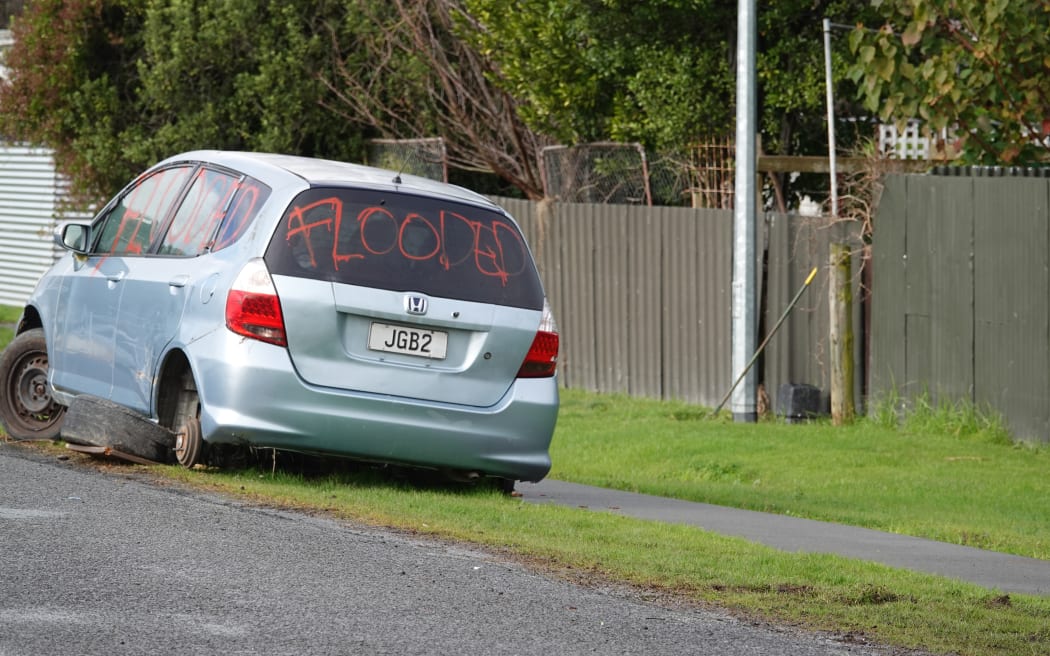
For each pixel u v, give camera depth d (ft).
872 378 155.74
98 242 100.12
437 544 71.67
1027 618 63.41
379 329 85.20
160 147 231.30
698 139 189.47
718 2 183.93
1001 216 141.79
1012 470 127.85
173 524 71.61
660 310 178.60
